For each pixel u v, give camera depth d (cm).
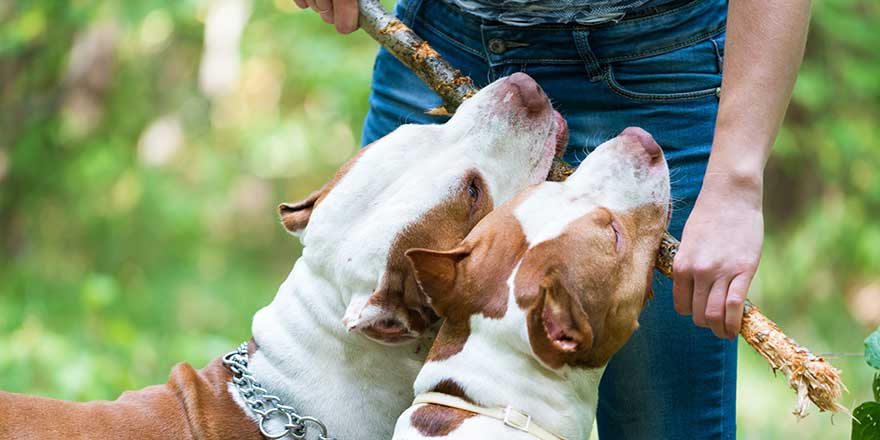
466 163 195
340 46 433
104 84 487
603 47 199
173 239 507
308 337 197
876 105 439
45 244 499
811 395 173
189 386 196
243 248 537
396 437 182
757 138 179
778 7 180
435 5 209
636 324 183
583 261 180
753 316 177
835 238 423
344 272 193
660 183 187
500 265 182
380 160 197
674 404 202
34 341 313
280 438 194
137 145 507
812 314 412
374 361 195
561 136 199
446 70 204
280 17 453
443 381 182
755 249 176
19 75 477
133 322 433
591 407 184
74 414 191
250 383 197
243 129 502
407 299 191
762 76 180
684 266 178
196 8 444
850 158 431
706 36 200
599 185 186
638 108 200
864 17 422
